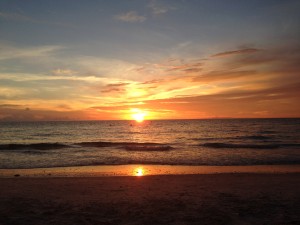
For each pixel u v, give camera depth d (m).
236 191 9.84
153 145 34.03
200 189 10.22
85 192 9.72
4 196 9.01
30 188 10.39
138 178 12.75
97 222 6.41
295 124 104.62
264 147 30.00
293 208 7.52
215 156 22.80
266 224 6.21
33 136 55.56
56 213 7.12
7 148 29.77
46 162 19.66
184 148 29.81
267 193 9.48
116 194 9.41
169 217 6.79
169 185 11.02
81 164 18.67
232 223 6.31
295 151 25.92
